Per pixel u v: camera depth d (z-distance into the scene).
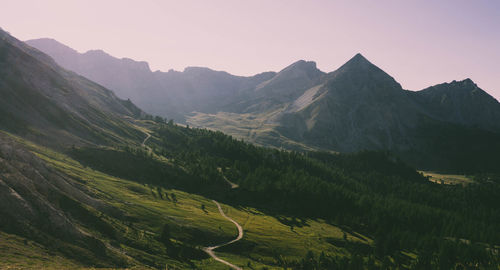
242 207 183.38
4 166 82.38
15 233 64.75
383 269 116.75
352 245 146.25
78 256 67.94
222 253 108.31
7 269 48.16
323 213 195.12
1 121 177.12
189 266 88.88
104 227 90.31
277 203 199.50
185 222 124.06
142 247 89.88
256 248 118.50
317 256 122.44
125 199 131.00
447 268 128.12
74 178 128.75
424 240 157.62
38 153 152.12
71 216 86.31
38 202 77.75
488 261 141.25
